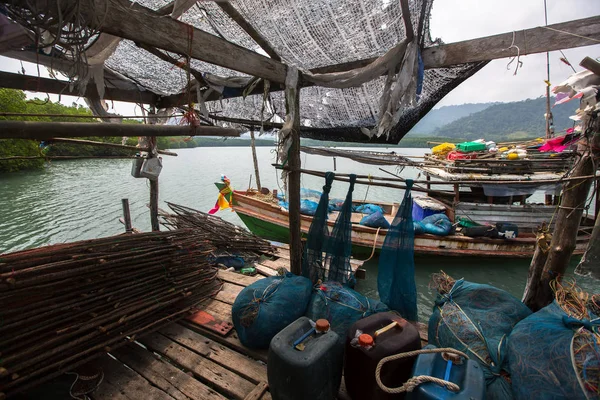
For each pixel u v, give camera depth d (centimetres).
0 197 1627
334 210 940
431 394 178
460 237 746
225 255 627
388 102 300
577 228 306
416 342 234
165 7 219
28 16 146
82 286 300
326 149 449
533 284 348
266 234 949
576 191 300
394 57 274
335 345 230
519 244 741
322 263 402
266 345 323
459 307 279
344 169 2442
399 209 362
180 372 303
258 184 1152
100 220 1245
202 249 452
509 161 704
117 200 1584
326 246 399
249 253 688
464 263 807
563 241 311
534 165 713
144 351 330
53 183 2053
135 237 373
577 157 307
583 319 217
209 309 411
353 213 938
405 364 222
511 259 795
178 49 212
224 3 222
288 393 212
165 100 485
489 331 252
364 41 274
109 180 2202
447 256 793
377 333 236
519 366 210
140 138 569
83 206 1462
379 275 386
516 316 268
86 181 2153
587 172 292
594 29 214
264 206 891
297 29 257
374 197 1811
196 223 755
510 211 777
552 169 712
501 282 744
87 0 158
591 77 249
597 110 258
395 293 369
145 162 580
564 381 187
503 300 284
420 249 751
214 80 381
